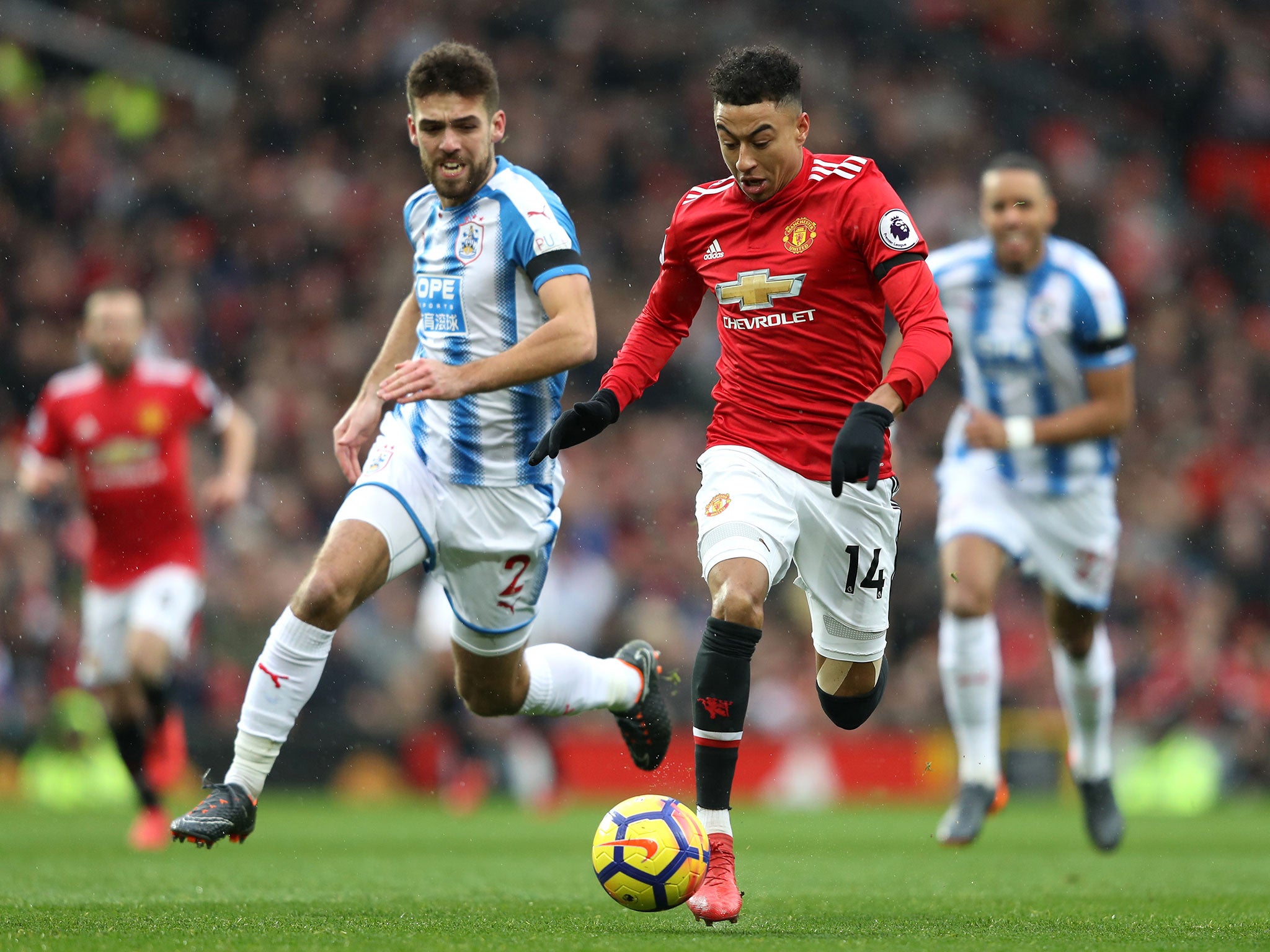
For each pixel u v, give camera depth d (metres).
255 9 66.81
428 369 15.59
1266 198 78.50
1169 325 70.50
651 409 60.44
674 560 56.38
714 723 14.54
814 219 15.54
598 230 65.06
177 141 63.72
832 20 73.94
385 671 49.25
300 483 54.62
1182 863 23.81
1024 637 54.38
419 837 29.73
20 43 63.28
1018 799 49.97
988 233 24.92
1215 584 59.41
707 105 69.00
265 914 15.11
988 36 77.56
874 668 17.05
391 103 65.69
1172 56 79.38
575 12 69.44
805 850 26.53
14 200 60.69
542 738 40.19
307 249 61.94
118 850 25.81
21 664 46.47
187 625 28.20
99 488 28.12
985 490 24.91
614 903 16.77
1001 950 12.65
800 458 15.80
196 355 58.56
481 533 16.95
